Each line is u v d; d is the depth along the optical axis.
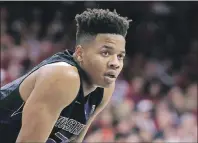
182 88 18.42
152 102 15.96
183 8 21.86
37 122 4.68
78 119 5.24
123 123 13.39
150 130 13.76
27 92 5.06
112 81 4.98
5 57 16.89
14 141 5.29
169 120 14.23
